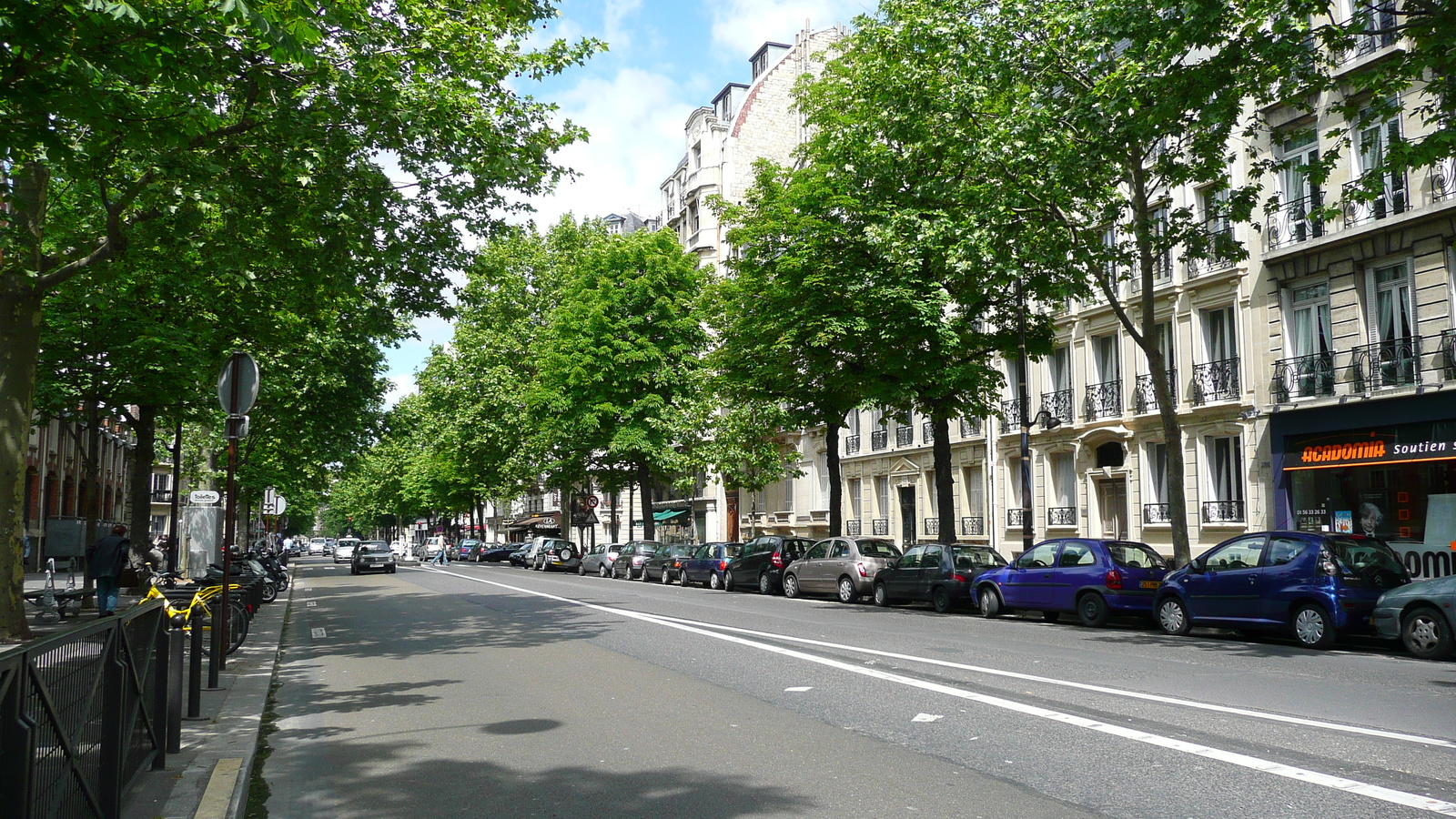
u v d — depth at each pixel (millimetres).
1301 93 13539
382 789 6062
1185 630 14820
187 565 25078
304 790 6121
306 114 11570
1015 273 17000
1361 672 10320
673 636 14117
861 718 7852
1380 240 20531
